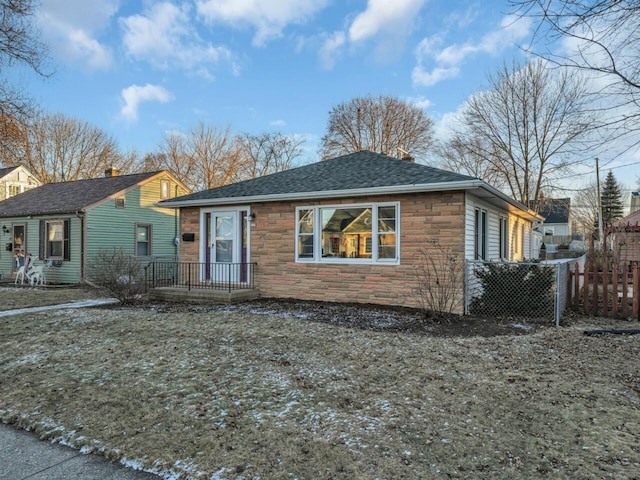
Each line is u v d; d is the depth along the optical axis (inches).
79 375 190.5
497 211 487.2
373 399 158.1
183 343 241.8
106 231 656.4
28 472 113.2
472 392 165.2
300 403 154.1
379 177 392.2
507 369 194.5
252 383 175.0
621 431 131.4
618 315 327.9
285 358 210.5
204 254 473.7
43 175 1203.9
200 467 112.0
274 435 129.1
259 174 1440.7
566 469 108.9
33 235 685.3
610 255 645.3
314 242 407.8
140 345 240.4
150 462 115.8
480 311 335.9
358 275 384.5
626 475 106.0
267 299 419.8
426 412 145.9
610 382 177.0
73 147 1283.2
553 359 211.2
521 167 990.4
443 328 284.5
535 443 123.3
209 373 188.5
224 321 304.2
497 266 332.2
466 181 324.2
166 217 759.1
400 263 365.1
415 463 112.0
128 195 692.1
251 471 109.3
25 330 291.0
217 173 1352.1
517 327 288.0
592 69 206.2
